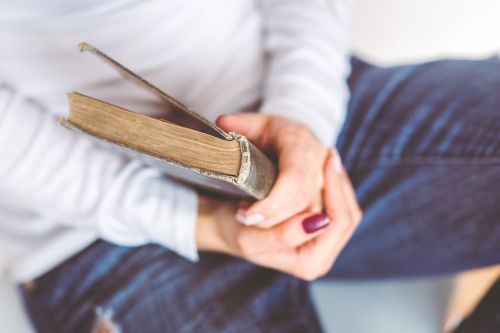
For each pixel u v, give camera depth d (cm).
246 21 89
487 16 150
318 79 86
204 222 80
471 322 89
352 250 90
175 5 82
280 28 90
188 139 63
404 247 88
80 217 81
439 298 95
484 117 83
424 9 151
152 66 83
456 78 87
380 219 87
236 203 79
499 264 87
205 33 85
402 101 87
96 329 84
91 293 85
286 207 73
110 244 87
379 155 87
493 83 84
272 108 84
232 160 63
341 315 93
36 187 80
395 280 96
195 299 84
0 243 86
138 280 85
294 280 86
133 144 63
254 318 83
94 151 82
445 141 84
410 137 86
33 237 87
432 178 85
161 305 84
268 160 71
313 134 83
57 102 83
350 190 81
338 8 91
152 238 82
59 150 81
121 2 80
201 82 86
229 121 76
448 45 158
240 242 77
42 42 80
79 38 80
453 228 86
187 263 86
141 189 81
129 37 81
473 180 83
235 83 88
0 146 78
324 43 88
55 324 85
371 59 163
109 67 82
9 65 81
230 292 84
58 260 86
